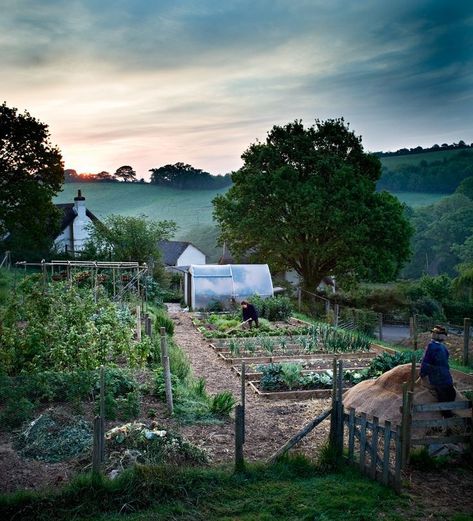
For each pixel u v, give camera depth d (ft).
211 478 23.75
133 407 32.37
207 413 34.06
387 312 117.50
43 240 123.44
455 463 26.96
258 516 21.26
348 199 103.96
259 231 109.81
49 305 45.62
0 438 28.19
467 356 54.03
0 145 116.88
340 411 26.50
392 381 32.12
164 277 117.39
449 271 280.31
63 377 34.86
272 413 35.83
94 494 21.89
